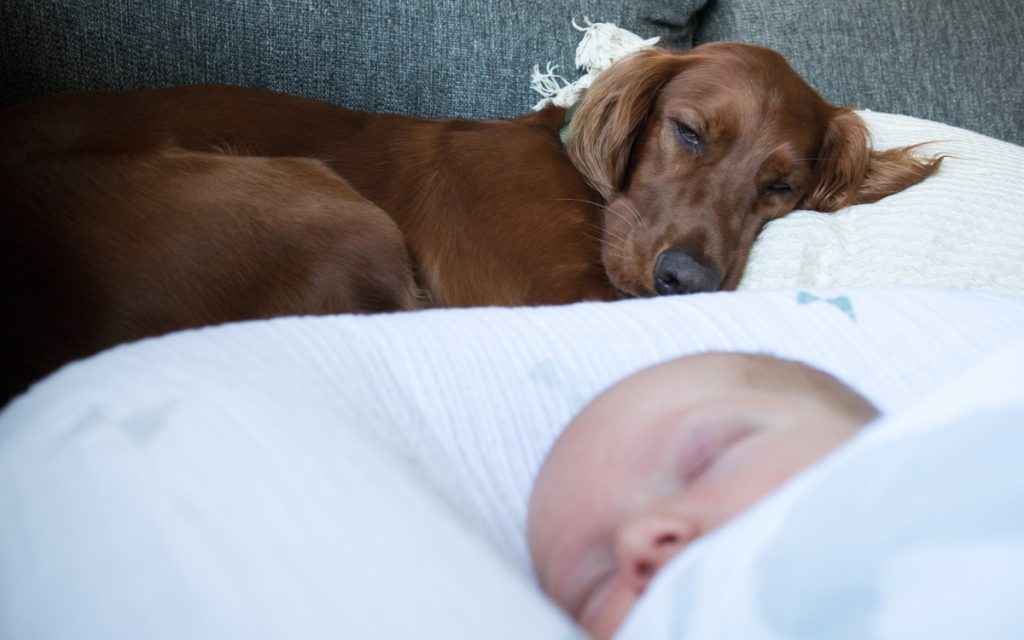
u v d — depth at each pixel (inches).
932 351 36.9
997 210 68.0
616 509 25.8
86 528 21.5
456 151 73.0
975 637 15.6
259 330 30.9
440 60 81.9
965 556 16.5
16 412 26.3
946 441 18.4
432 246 70.5
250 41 75.4
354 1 78.3
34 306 52.0
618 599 23.7
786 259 67.0
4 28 67.1
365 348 32.3
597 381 34.9
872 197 76.3
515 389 33.9
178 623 19.1
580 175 75.7
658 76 74.9
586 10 87.1
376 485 23.0
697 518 23.2
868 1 102.0
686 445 26.0
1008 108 103.2
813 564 17.6
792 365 30.5
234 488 21.9
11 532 22.4
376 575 20.1
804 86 76.6
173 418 24.0
